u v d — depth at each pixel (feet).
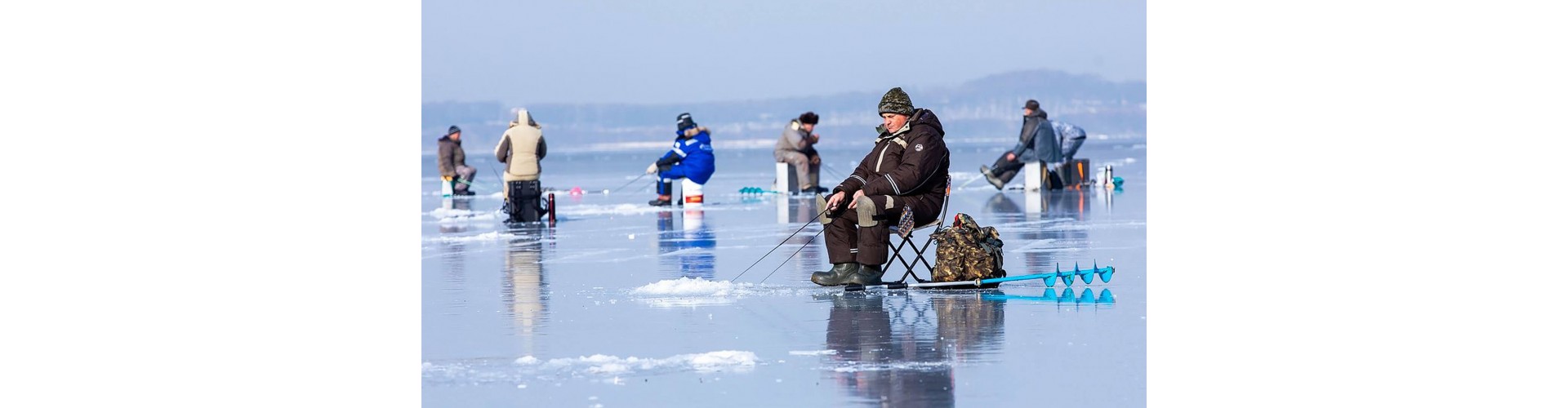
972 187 241.55
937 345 61.26
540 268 101.45
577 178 329.72
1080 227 137.39
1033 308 73.72
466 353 60.80
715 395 51.01
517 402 50.42
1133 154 465.06
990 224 141.79
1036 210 168.35
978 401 49.62
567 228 149.69
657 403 49.83
